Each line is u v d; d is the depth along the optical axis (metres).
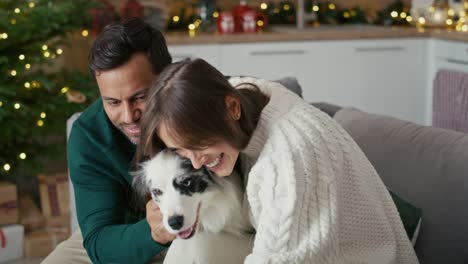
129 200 1.75
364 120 1.91
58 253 1.92
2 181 3.35
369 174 1.48
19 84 3.21
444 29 4.26
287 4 4.52
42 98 3.22
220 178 1.41
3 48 3.12
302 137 1.37
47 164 3.96
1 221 3.19
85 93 3.25
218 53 3.89
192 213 1.38
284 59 4.00
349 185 1.41
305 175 1.33
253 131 1.39
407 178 1.69
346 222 1.39
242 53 3.93
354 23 4.54
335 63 4.08
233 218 1.46
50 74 3.42
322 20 4.53
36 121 3.24
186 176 1.36
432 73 4.20
